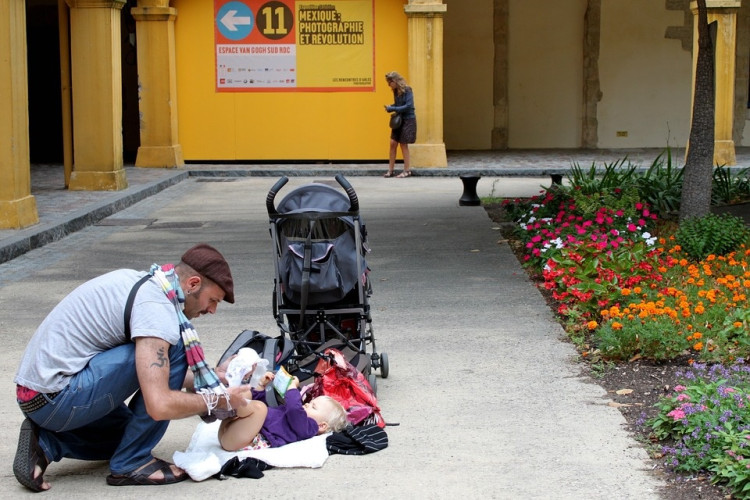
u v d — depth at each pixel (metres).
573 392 5.82
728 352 6.23
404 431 5.22
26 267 10.13
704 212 10.39
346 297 5.89
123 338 4.32
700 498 4.29
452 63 24.42
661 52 24.42
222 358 5.07
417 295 8.55
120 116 16.31
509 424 5.30
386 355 6.09
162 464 4.59
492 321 7.58
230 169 19.97
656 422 5.02
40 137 23.97
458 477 4.59
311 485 4.52
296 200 5.72
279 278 5.81
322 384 5.28
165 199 16.08
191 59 20.64
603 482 4.50
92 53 15.83
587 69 24.42
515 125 24.70
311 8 20.47
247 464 4.63
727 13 19.30
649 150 24.05
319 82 20.69
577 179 12.75
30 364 4.28
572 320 7.31
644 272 7.95
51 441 4.49
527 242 10.42
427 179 19.02
